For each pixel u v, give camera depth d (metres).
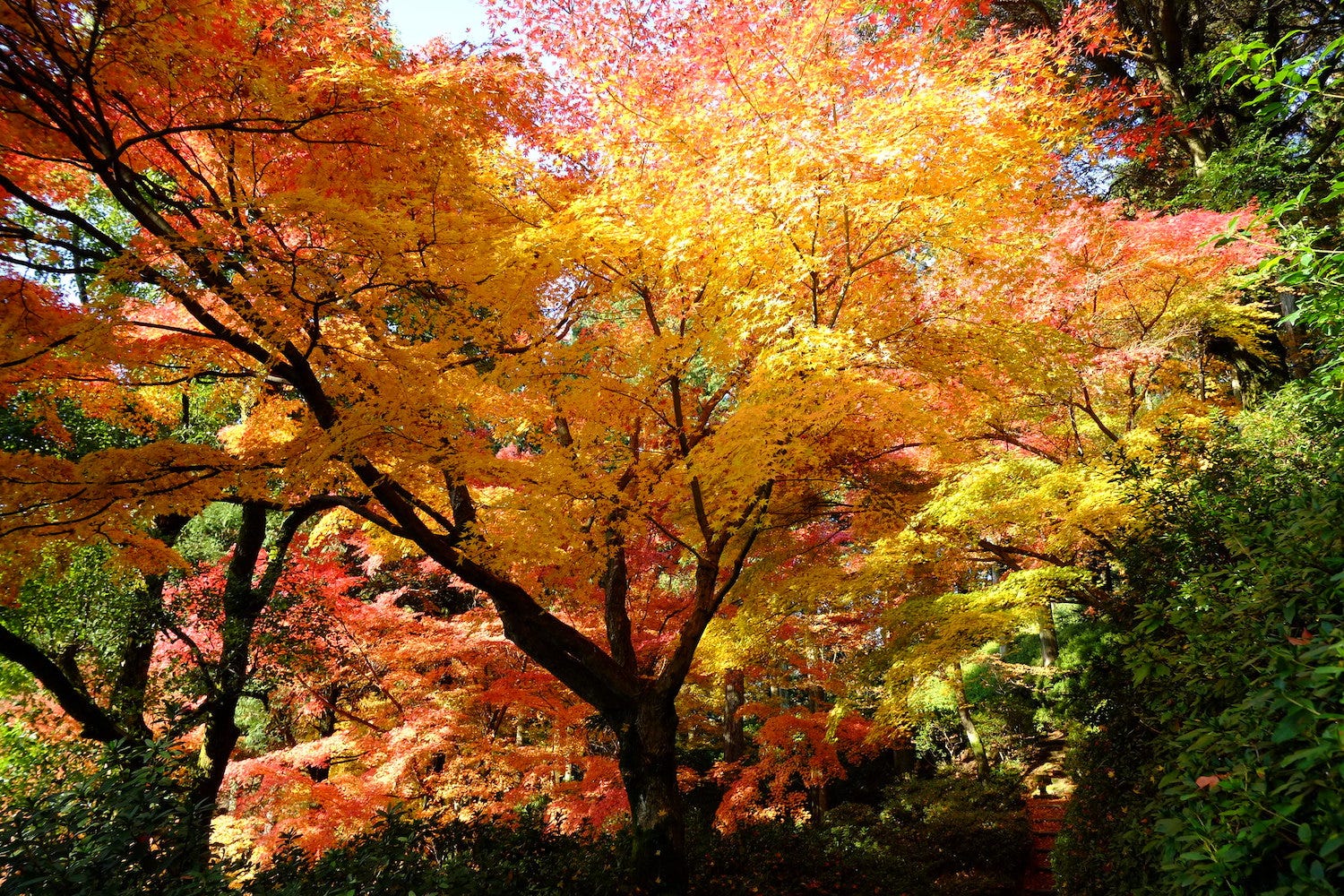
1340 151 9.36
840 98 6.42
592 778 8.70
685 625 7.56
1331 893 1.77
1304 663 2.15
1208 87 12.08
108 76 5.43
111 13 4.98
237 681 7.49
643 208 6.63
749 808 10.20
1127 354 7.81
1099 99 7.21
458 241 5.84
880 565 7.83
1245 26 12.63
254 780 9.06
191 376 6.49
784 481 7.63
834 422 6.56
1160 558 4.82
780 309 5.91
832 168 5.69
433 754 8.95
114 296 5.24
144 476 5.83
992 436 8.56
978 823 11.82
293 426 8.10
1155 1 13.02
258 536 8.23
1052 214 7.74
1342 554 2.60
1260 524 3.19
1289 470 4.18
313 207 5.11
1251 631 2.70
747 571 8.84
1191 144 12.77
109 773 4.08
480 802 8.82
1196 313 7.85
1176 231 7.64
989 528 7.36
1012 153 5.76
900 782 15.63
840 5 6.50
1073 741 9.18
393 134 5.93
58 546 6.52
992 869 10.86
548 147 7.51
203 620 7.82
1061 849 7.39
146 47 5.02
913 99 5.63
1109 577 7.00
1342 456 3.47
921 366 7.29
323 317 6.12
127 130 6.25
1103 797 6.38
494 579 7.22
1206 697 2.92
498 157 6.86
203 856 4.19
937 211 5.95
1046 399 8.13
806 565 9.24
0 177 5.49
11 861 3.34
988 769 14.83
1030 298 7.73
